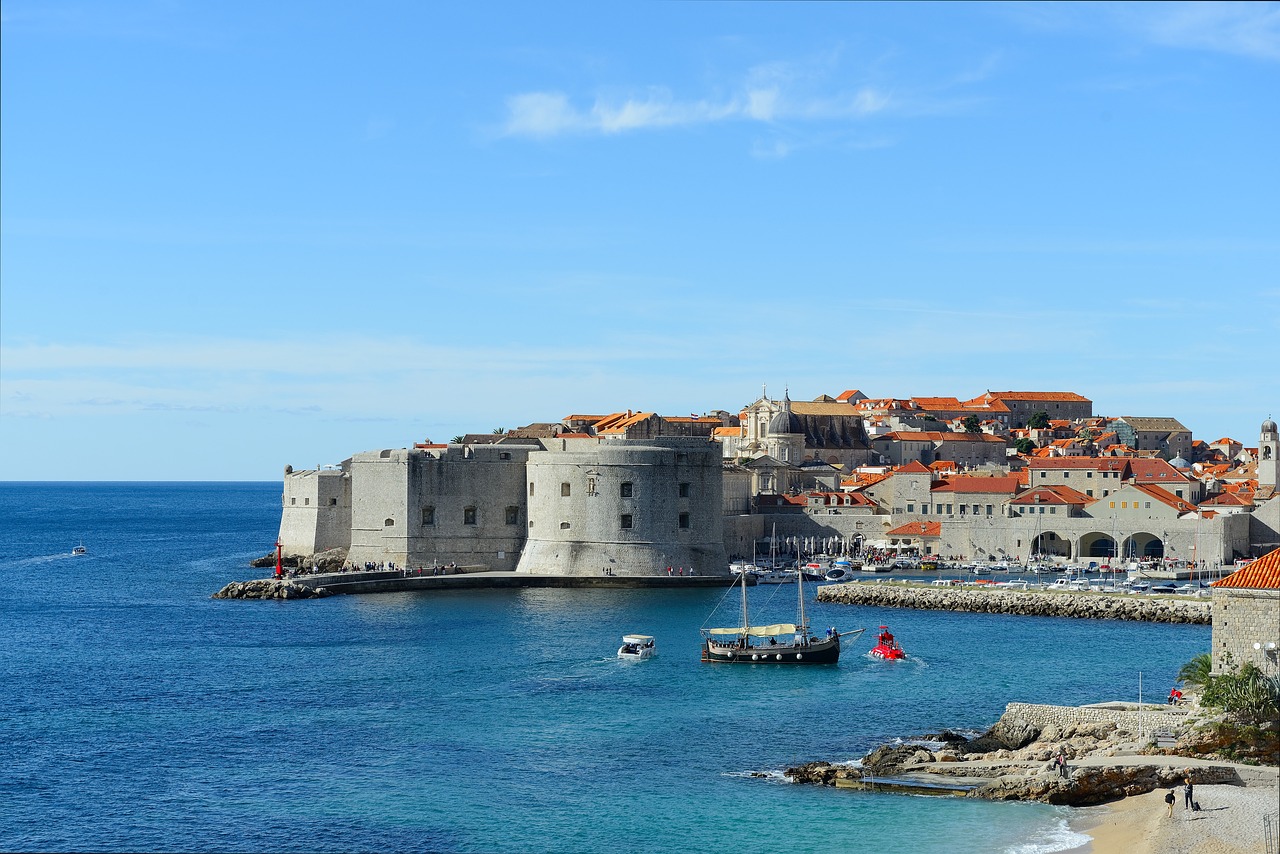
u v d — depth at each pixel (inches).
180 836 2596.0
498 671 4284.0
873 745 3262.8
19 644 4945.9
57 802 2810.0
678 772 3021.7
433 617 5669.3
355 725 3491.6
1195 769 2709.2
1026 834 2541.8
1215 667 2920.8
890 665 4448.8
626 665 4414.4
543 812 2733.8
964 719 3550.7
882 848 2484.0
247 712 3654.0
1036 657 4635.8
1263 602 2861.7
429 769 3053.6
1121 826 2534.5
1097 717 3080.7
